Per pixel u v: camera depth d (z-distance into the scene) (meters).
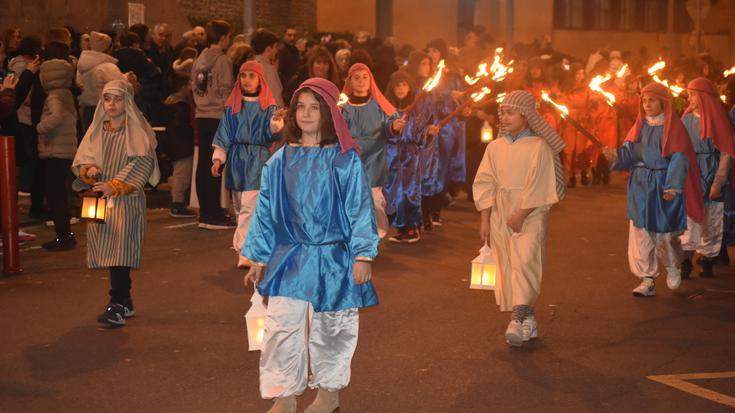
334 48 16.16
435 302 8.66
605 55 22.16
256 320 6.73
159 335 7.42
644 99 8.93
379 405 6.00
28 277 9.33
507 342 7.39
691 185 9.21
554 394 6.24
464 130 13.51
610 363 6.94
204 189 11.98
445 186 13.11
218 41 11.92
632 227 9.09
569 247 11.69
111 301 7.74
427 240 11.88
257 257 5.52
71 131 10.59
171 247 10.90
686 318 8.31
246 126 10.01
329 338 5.52
